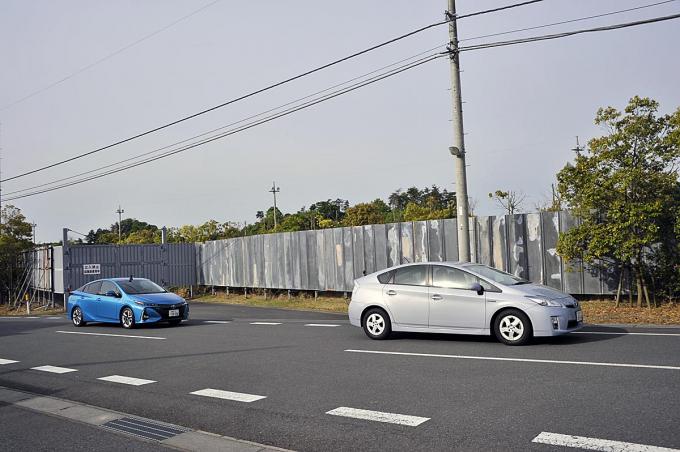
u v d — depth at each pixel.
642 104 13.92
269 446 5.66
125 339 13.91
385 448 5.36
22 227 36.47
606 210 14.31
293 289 24.06
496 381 7.54
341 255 21.62
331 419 6.34
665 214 13.77
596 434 5.33
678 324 11.88
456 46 15.66
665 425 5.48
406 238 19.41
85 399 7.99
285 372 8.89
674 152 13.59
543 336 10.05
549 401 6.48
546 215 16.27
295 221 56.94
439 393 7.12
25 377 9.73
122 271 28.62
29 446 5.96
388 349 10.45
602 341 10.12
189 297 29.94
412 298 11.20
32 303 32.28
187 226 54.31
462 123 15.73
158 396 7.85
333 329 13.91
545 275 16.27
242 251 27.08
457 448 5.22
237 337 13.27
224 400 7.40
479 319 10.46
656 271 14.22
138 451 5.71
